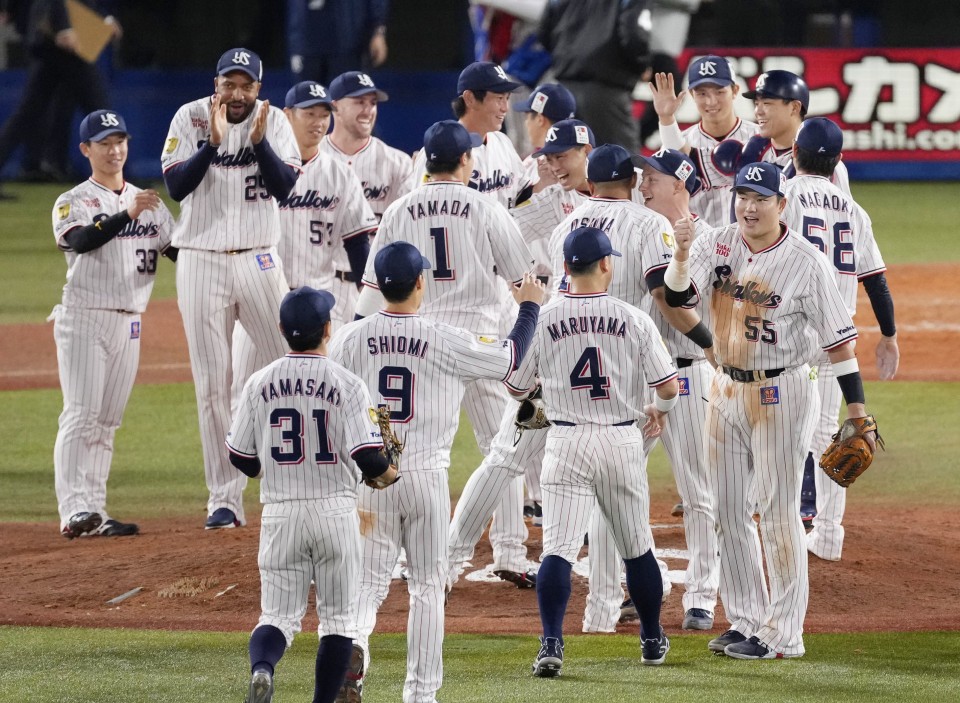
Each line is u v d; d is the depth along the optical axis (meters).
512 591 28.91
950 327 58.19
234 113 32.16
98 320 33.09
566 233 26.67
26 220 79.12
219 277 32.78
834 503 30.53
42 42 77.25
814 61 90.94
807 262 23.53
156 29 98.44
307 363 20.88
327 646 20.72
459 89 33.81
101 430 34.03
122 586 28.92
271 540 20.88
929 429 44.50
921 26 98.25
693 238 23.61
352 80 36.84
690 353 26.97
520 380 23.97
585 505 23.58
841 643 25.14
